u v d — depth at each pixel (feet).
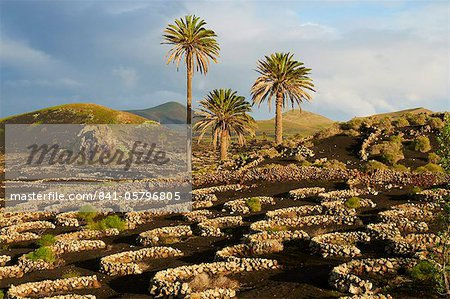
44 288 68.39
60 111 407.03
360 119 211.00
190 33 192.34
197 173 169.89
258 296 58.54
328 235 79.41
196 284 62.95
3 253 92.63
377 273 62.69
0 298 66.54
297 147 185.88
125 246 92.17
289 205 113.29
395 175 126.82
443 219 58.75
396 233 77.82
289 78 199.21
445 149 57.26
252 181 143.74
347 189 120.88
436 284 56.13
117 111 415.85
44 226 113.29
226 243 87.76
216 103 199.52
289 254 76.18
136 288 67.87
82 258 85.92
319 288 60.59
